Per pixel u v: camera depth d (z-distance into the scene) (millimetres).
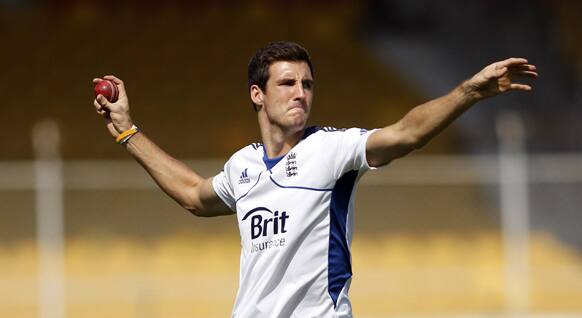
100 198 50219
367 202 52188
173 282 47625
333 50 66750
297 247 15562
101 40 66688
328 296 15516
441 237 52406
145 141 18297
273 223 15703
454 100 14367
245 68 64938
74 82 63094
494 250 52250
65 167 48656
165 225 51312
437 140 59344
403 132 14828
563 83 66375
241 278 16109
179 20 68625
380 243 52125
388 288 49219
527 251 47750
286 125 15891
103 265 50312
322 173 15539
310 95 16156
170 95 62188
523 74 14305
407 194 52156
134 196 50688
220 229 52156
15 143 57344
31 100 61344
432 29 70312
